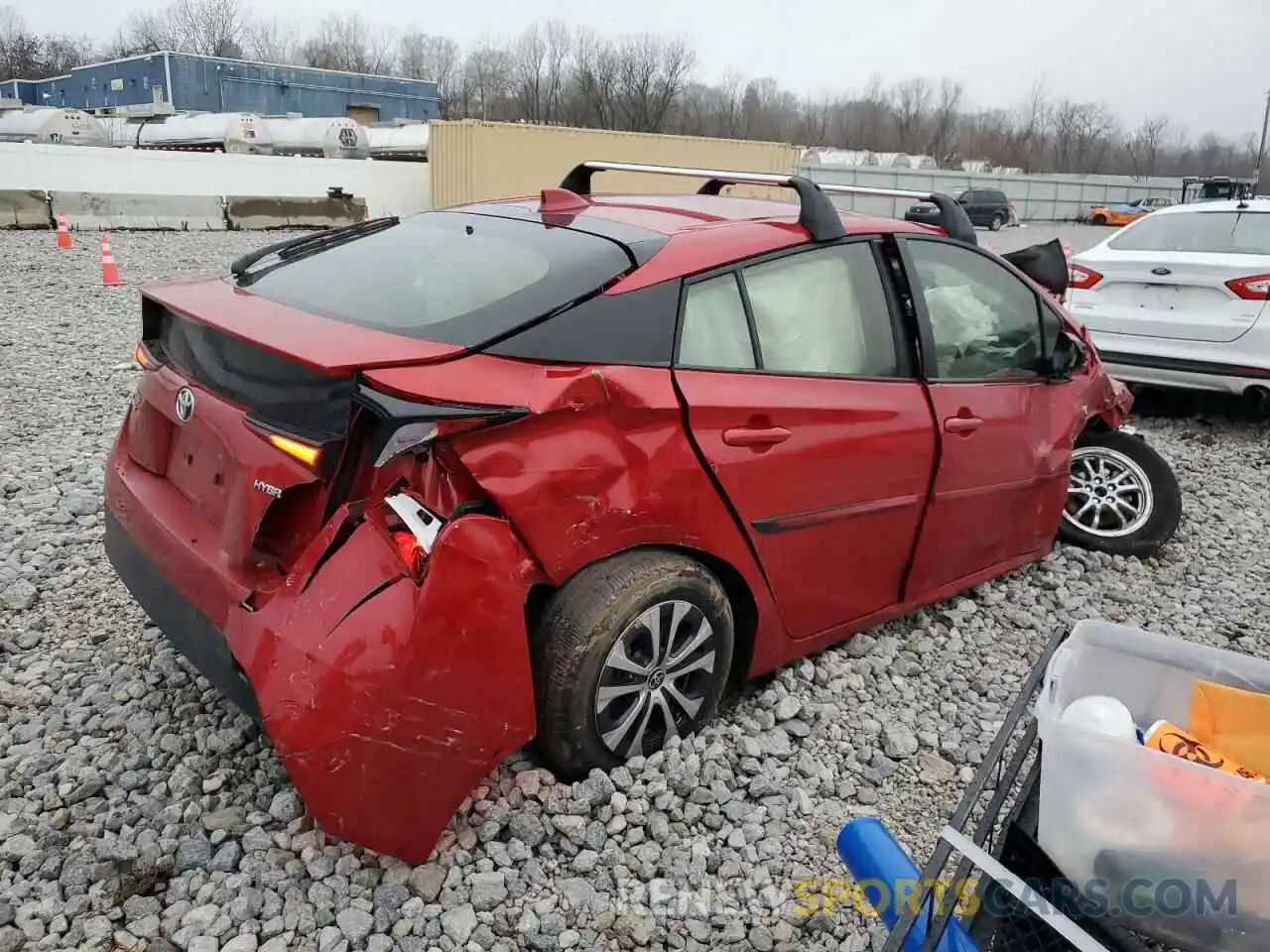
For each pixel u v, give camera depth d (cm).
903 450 342
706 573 292
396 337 255
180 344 301
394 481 239
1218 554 516
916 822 293
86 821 266
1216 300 696
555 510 253
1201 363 700
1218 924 195
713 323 297
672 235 307
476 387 243
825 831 285
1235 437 749
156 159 1977
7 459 556
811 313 327
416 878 250
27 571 408
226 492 265
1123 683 238
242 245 1761
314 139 2903
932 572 378
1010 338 406
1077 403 442
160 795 277
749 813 287
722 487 289
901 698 356
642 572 274
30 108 2716
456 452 238
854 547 340
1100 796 196
